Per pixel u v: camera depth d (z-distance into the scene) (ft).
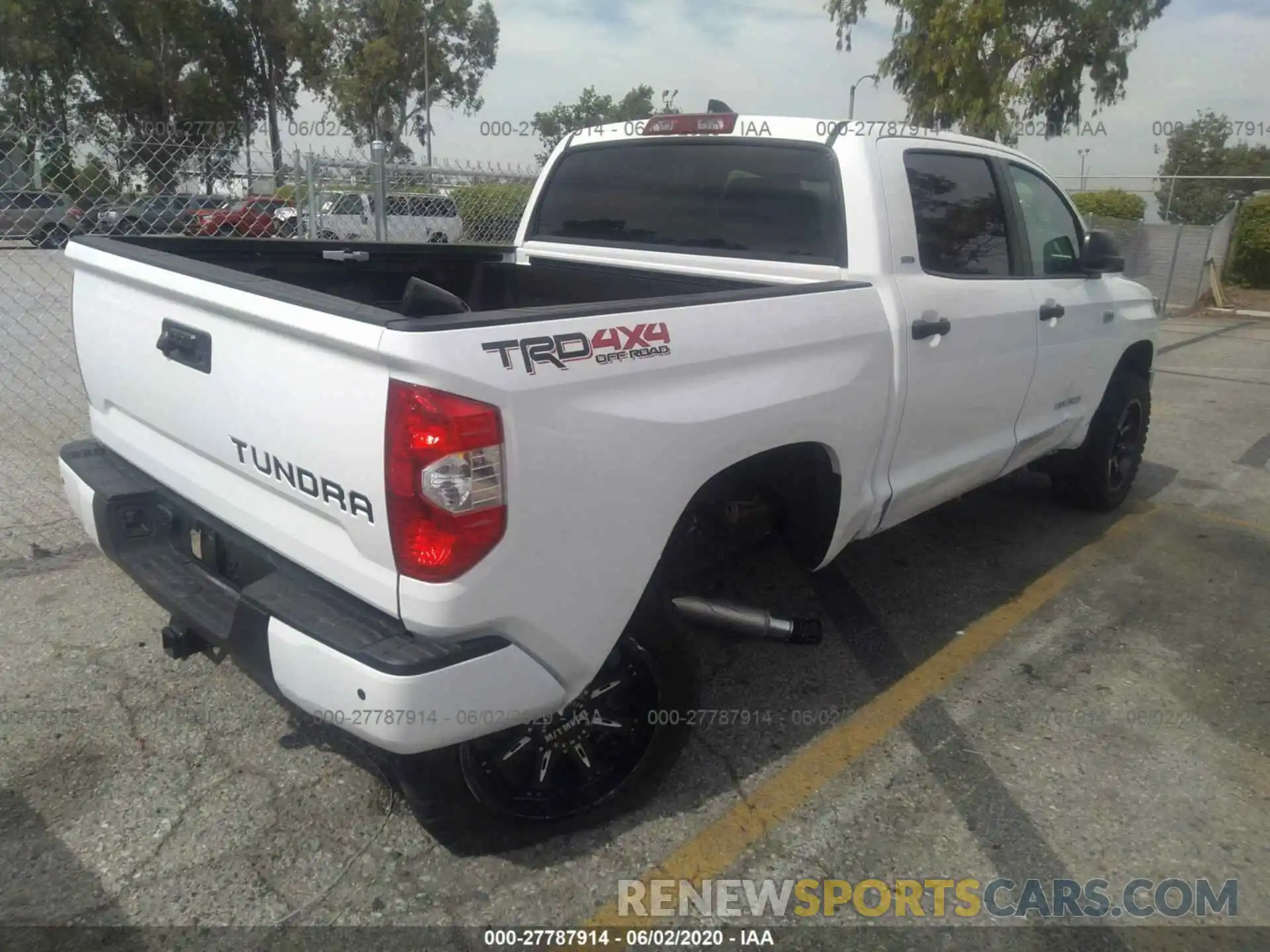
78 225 17.89
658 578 8.74
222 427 8.08
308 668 7.13
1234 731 11.21
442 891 8.32
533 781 8.73
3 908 7.93
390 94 110.32
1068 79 51.90
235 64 113.91
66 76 97.96
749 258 11.73
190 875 8.37
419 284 6.97
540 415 7.02
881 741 10.73
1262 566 16.06
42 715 10.47
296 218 19.84
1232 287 62.13
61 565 14.08
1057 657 12.76
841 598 14.26
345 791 9.49
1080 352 15.01
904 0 52.47
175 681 11.19
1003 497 19.07
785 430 9.19
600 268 12.85
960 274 12.19
